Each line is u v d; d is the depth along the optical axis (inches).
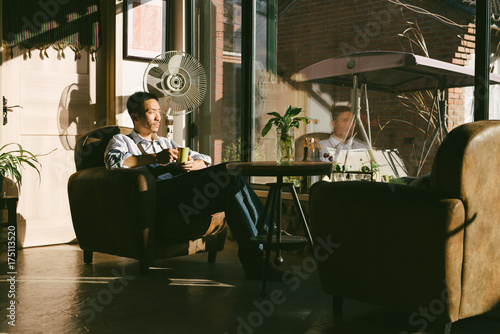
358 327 90.6
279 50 177.9
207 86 191.9
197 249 138.2
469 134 80.1
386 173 155.9
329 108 172.4
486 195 82.4
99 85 181.9
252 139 175.3
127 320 94.5
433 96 147.5
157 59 186.4
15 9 161.2
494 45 124.3
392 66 156.7
